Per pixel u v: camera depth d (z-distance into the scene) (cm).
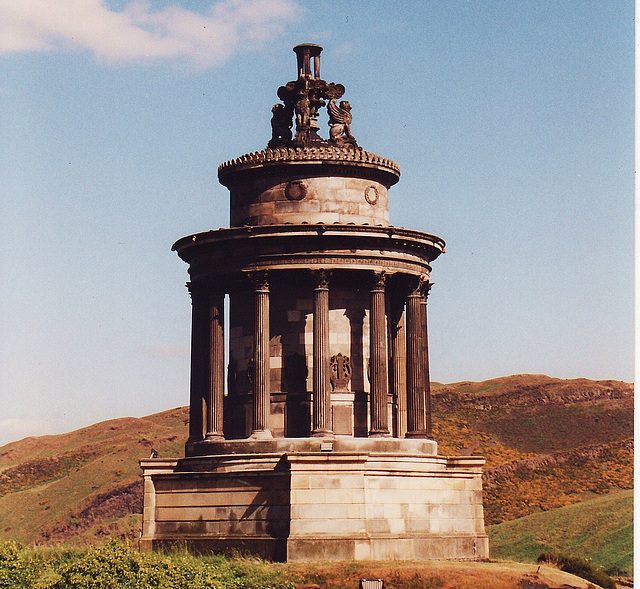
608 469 17150
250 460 7881
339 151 8325
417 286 8419
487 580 6938
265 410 8044
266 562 7269
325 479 7425
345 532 7394
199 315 8519
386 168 8488
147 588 6353
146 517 8019
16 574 6662
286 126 8581
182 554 7338
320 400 7994
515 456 19388
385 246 8194
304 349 8250
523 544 12712
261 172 8344
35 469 19175
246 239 8112
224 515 7712
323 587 6781
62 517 15950
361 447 7950
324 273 8056
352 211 8344
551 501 16225
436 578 6894
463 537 8100
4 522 16338
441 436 19912
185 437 19088
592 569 8262
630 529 12144
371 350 8138
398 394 8556
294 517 7362
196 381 8512
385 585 6838
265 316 8106
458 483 8200
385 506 7775
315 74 8612
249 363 8388
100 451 19412
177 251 8562
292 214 8294
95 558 6475
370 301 8175
